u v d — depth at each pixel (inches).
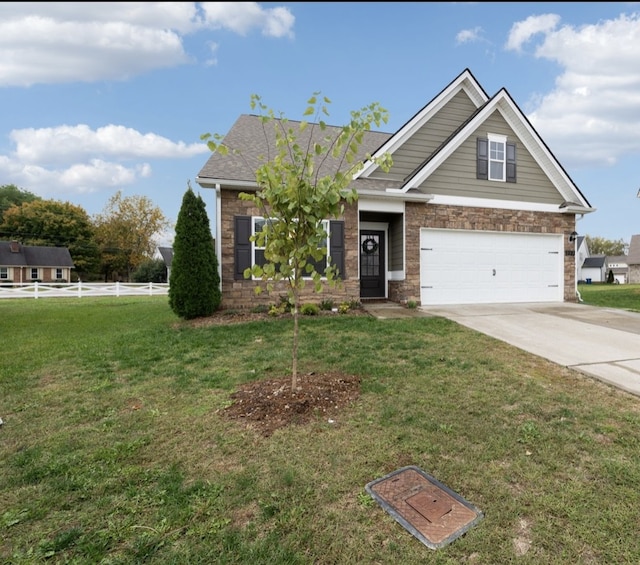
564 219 432.5
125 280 1790.1
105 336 262.8
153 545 72.9
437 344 220.7
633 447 106.5
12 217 1588.3
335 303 355.9
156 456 104.6
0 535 76.2
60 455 105.7
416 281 382.3
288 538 74.3
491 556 69.5
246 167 350.6
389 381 159.0
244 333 255.6
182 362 193.8
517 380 160.6
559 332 253.0
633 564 67.5
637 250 1556.3
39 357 206.4
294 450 105.9
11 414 133.8
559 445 107.7
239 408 133.3
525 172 417.7
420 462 100.1
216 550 71.4
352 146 135.6
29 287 777.6
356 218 362.3
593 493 86.7
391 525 77.7
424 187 384.2
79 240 1631.4
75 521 80.0
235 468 98.0
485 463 99.3
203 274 310.3
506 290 413.4
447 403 136.7
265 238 140.8
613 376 163.8
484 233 404.5
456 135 381.1
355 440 111.0
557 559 68.6
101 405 140.6
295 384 145.7
